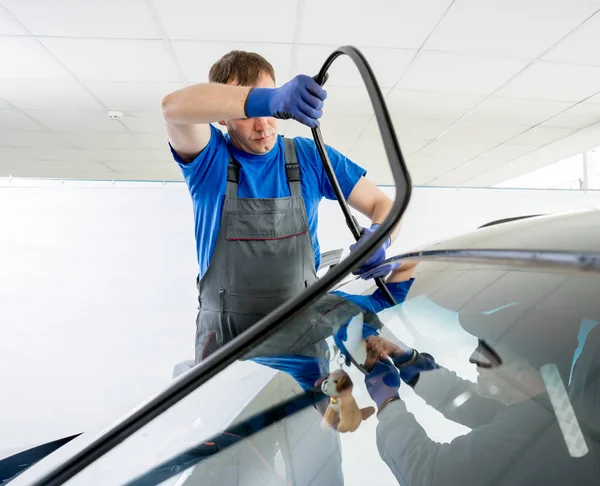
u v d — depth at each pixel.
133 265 2.01
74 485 0.33
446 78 2.67
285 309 0.28
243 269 0.83
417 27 2.12
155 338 2.00
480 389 0.34
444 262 0.48
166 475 0.34
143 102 2.94
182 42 2.22
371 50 2.33
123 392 1.97
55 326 1.96
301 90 0.55
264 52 2.32
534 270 0.39
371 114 3.24
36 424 1.94
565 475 0.26
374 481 0.32
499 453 0.29
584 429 0.28
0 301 1.95
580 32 2.17
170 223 2.03
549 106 3.10
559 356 0.32
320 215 2.09
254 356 0.43
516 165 4.80
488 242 0.47
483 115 3.28
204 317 0.86
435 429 0.34
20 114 3.12
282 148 0.91
